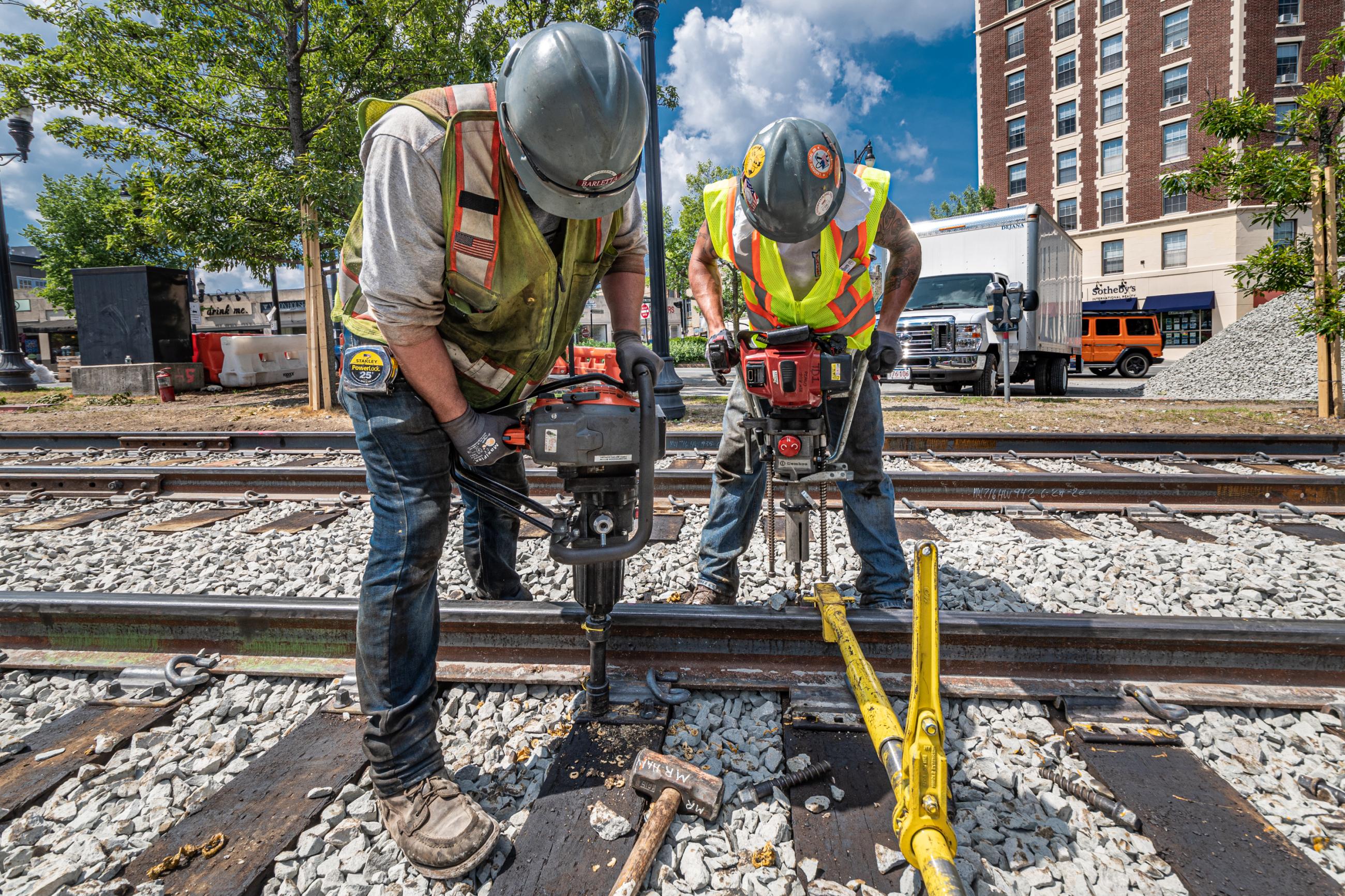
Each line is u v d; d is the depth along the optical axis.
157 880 1.53
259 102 11.62
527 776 1.88
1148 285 31.12
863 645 2.31
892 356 2.23
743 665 2.32
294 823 1.68
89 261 30.62
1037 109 34.03
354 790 1.79
